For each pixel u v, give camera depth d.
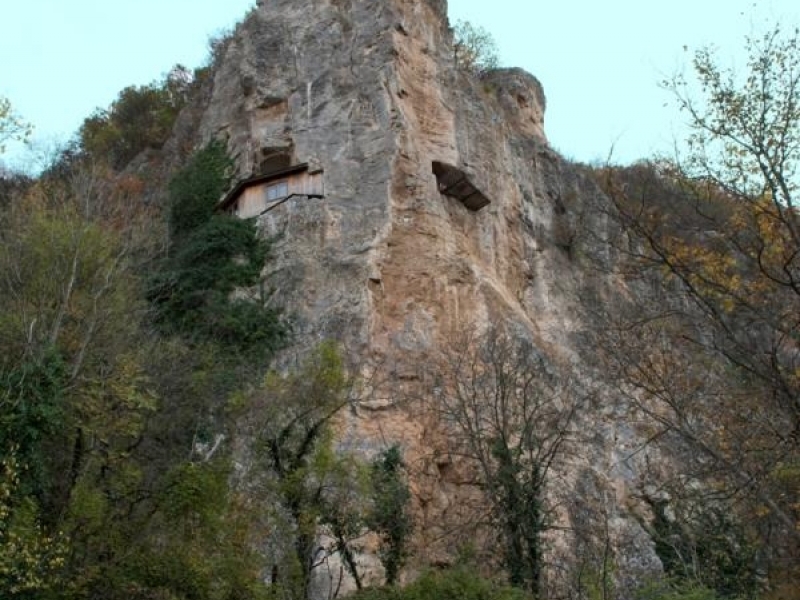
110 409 22.08
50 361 20.12
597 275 32.91
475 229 36.91
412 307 31.72
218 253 32.25
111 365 22.30
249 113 38.47
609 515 26.81
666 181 17.97
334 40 38.78
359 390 25.22
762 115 16.33
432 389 29.02
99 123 49.31
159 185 39.53
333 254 32.59
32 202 27.83
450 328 31.64
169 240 33.06
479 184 37.19
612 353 20.11
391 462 25.38
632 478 27.64
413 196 34.47
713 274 16.44
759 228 16.11
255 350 29.38
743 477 17.02
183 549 20.06
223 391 24.73
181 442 23.47
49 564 18.58
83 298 23.25
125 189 38.09
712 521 22.83
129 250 29.00
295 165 35.34
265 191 35.06
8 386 19.47
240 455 22.64
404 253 32.94
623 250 17.70
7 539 18.30
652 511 26.72
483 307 32.72
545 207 40.34
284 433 21.58
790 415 16.28
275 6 41.16
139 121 48.69
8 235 25.31
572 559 25.30
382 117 35.91
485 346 29.39
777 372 16.00
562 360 32.50
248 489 21.12
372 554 23.67
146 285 29.84
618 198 18.50
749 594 21.42
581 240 36.84
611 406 28.86
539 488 24.50
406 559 23.23
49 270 23.67
